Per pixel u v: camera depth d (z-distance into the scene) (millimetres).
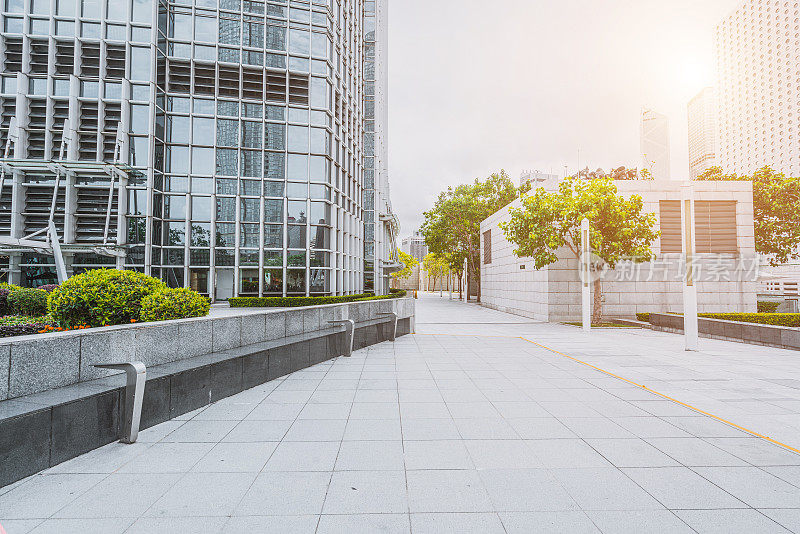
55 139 23719
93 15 23984
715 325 14883
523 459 4199
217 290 26312
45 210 23484
